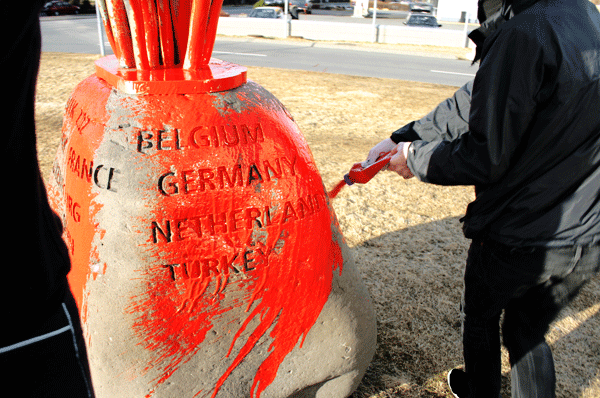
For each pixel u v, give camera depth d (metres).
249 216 1.14
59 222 1.00
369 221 3.02
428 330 2.07
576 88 1.07
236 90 1.20
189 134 1.10
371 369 1.84
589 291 2.42
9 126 0.70
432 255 2.67
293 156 1.22
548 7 1.11
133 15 1.16
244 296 1.16
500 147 1.14
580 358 1.95
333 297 1.30
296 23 16.45
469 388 1.54
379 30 15.95
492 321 1.43
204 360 1.17
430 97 7.30
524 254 1.23
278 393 1.30
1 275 0.73
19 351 0.76
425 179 1.34
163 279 1.09
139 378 1.15
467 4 24.72
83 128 1.18
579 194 1.17
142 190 1.07
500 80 1.11
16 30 0.66
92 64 8.98
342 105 6.39
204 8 1.15
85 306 1.16
